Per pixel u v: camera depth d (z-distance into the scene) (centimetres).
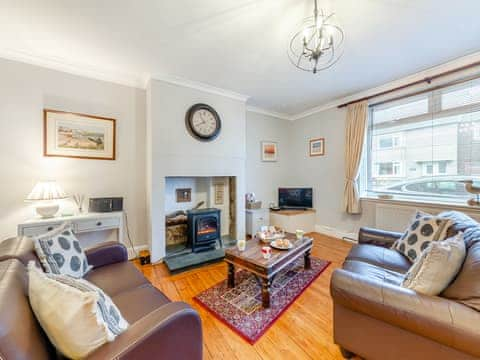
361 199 349
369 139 344
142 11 170
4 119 224
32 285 83
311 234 406
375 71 270
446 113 262
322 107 405
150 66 257
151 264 275
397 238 208
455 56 238
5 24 184
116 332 83
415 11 170
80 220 232
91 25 186
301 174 452
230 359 134
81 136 261
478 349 86
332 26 186
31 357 66
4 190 225
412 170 295
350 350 127
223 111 334
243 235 359
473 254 113
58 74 248
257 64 252
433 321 95
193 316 97
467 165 247
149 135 279
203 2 161
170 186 338
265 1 160
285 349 141
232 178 361
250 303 190
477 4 163
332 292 127
